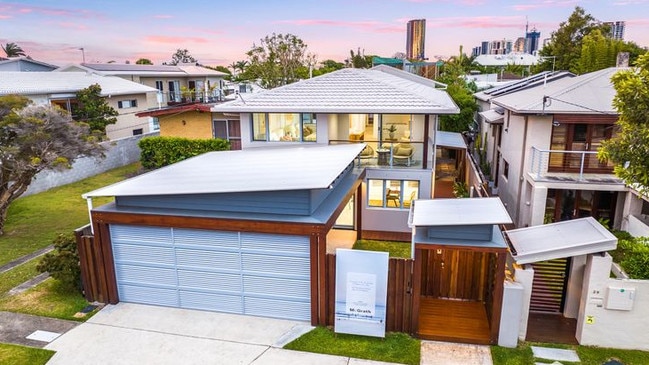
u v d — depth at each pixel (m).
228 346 10.65
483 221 10.30
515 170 19.62
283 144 19.50
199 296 12.40
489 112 27.20
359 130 21.23
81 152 18.27
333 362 9.99
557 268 11.60
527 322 10.75
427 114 17.34
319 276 11.23
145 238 12.30
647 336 10.22
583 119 16.09
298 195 11.36
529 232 11.89
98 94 31.77
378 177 18.36
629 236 15.34
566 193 17.50
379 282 10.63
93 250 12.59
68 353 10.34
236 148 28.42
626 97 10.82
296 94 19.52
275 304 11.92
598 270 10.09
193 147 26.73
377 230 18.64
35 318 11.88
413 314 10.84
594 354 10.14
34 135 16.28
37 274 14.38
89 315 12.11
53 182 24.73
